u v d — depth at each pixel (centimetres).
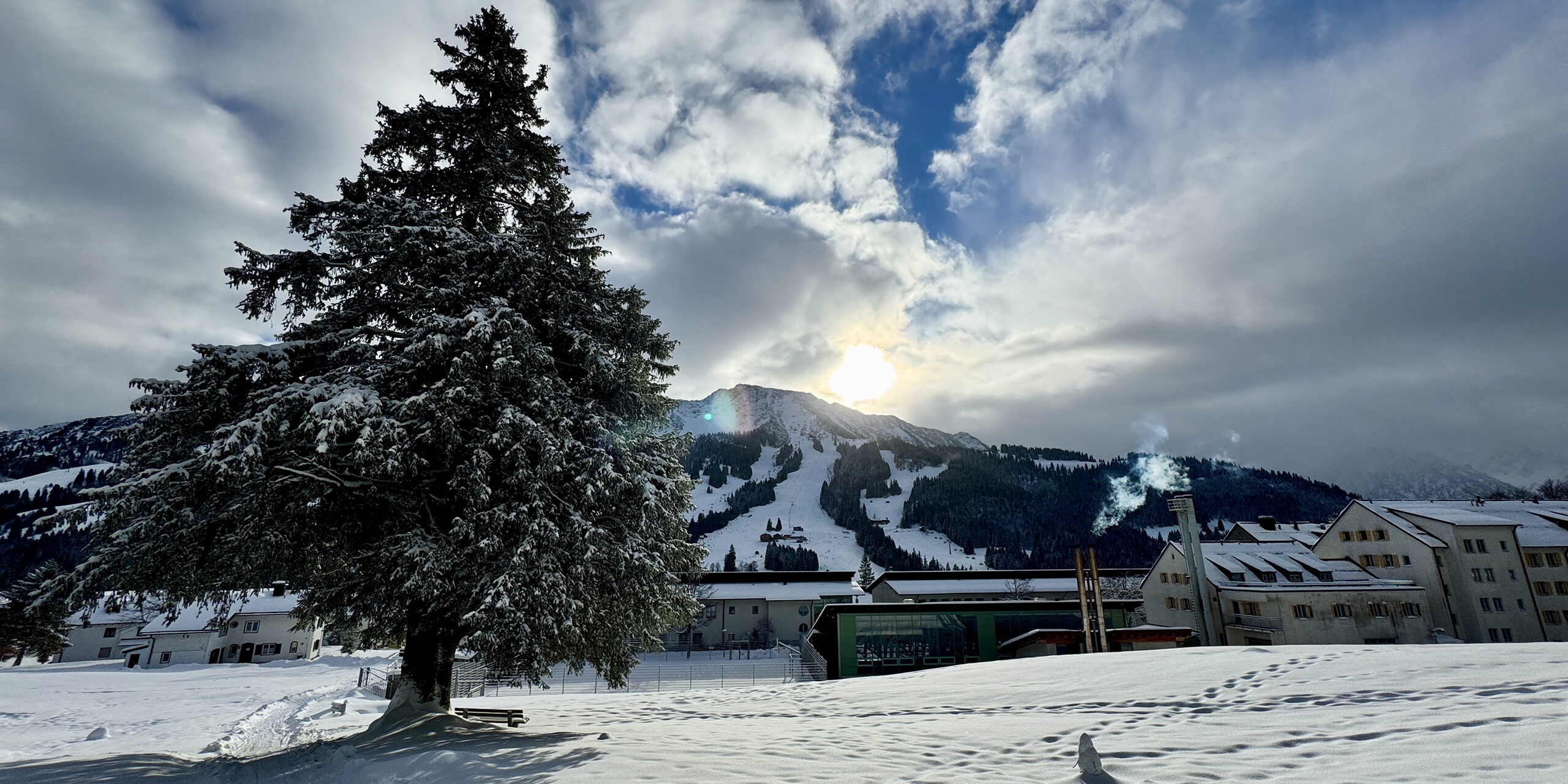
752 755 945
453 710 1658
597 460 1355
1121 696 1519
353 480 1277
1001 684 1902
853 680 2481
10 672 5450
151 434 1174
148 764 1149
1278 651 1820
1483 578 4897
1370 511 5422
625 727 1416
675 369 1761
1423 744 794
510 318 1331
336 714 2353
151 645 6550
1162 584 5669
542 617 1177
